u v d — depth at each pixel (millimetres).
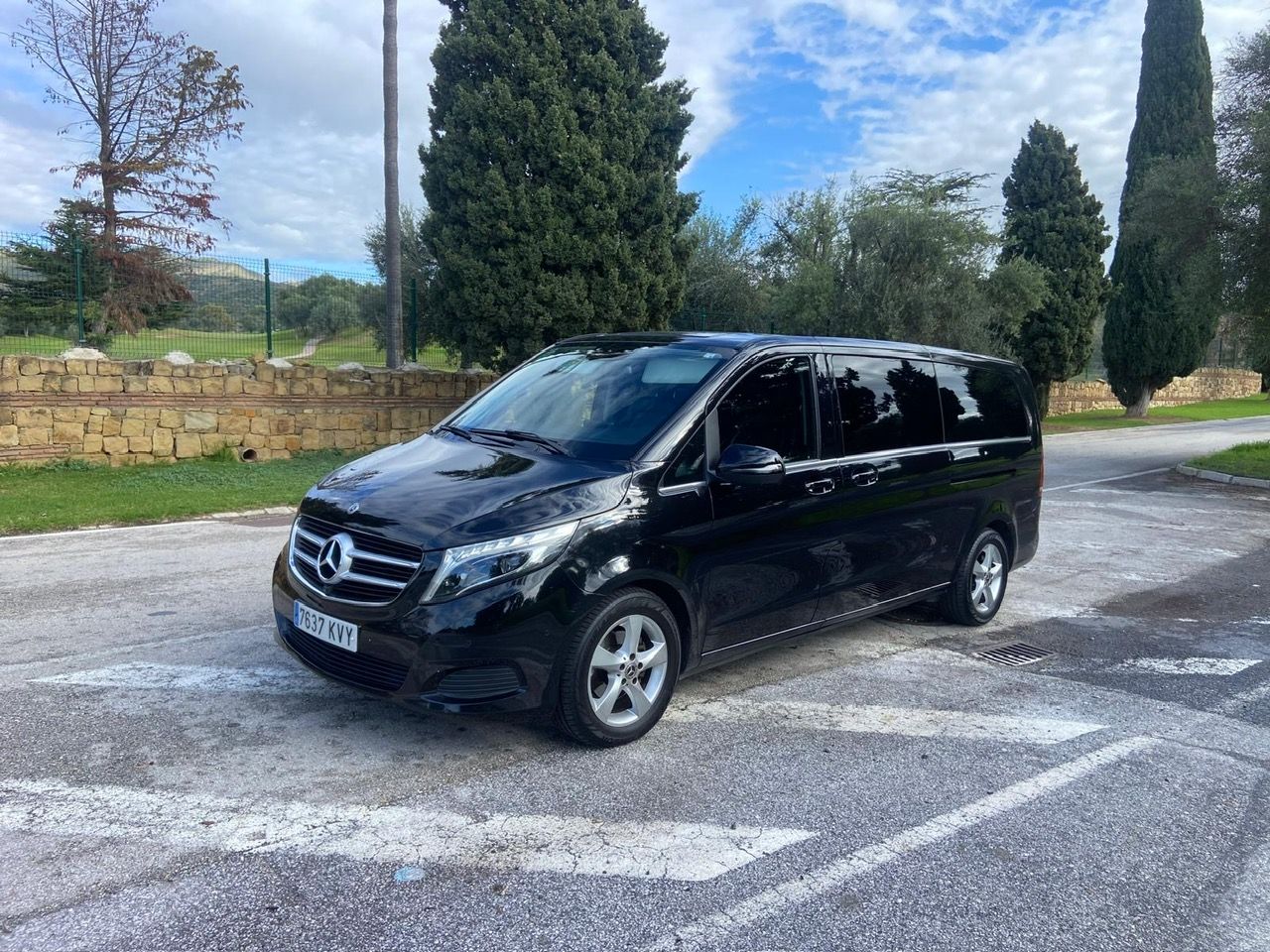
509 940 2736
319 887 2973
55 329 13297
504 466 4176
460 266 15164
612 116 15508
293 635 4188
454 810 3506
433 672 3588
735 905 2953
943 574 5871
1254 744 4434
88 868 3035
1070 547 9625
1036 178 29094
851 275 22969
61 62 18938
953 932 2857
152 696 4559
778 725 4473
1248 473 15773
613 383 4789
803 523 4699
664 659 4184
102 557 7867
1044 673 5422
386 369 15844
